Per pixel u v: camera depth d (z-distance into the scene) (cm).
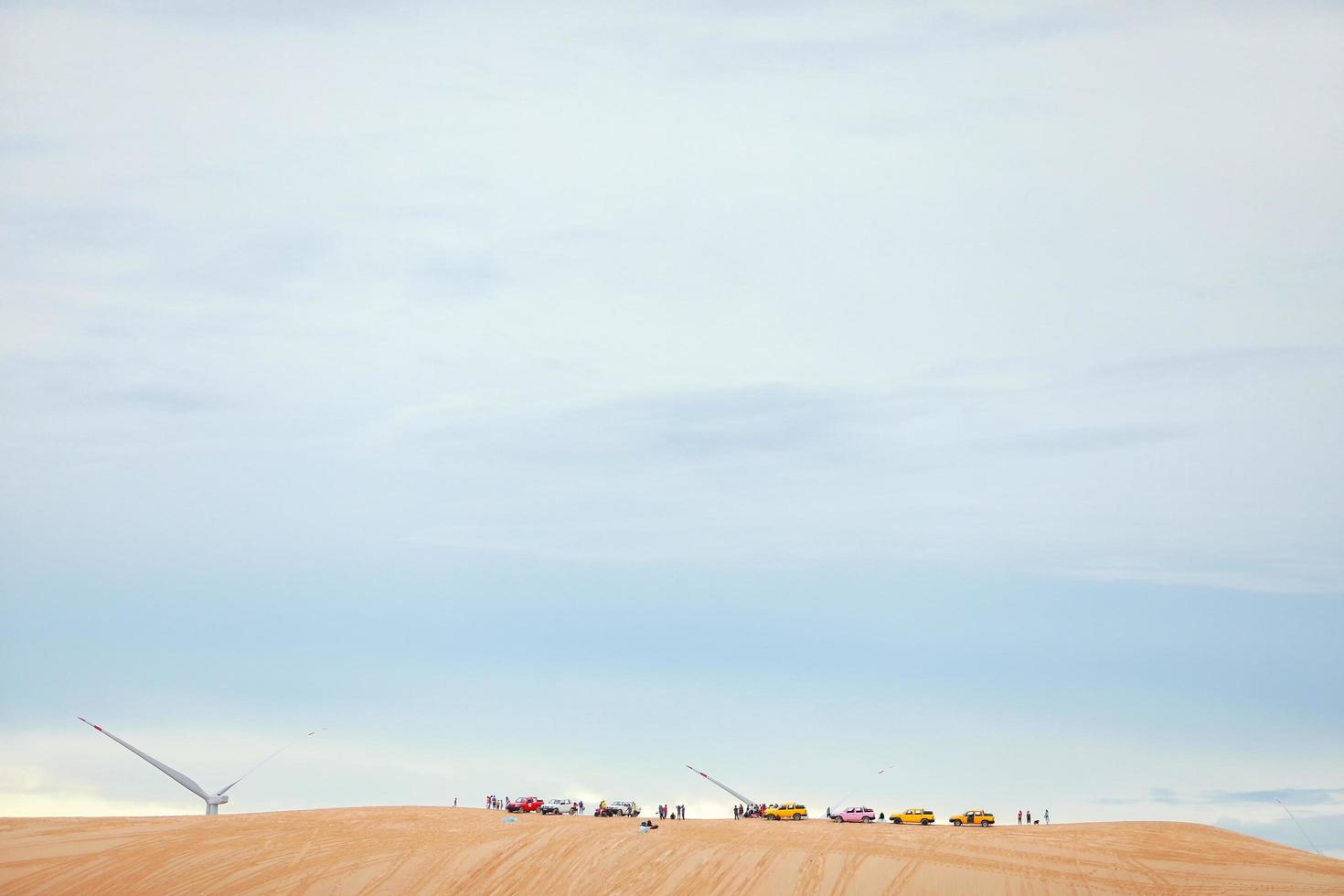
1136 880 9669
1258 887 9519
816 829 11131
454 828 11231
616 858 10231
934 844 10519
